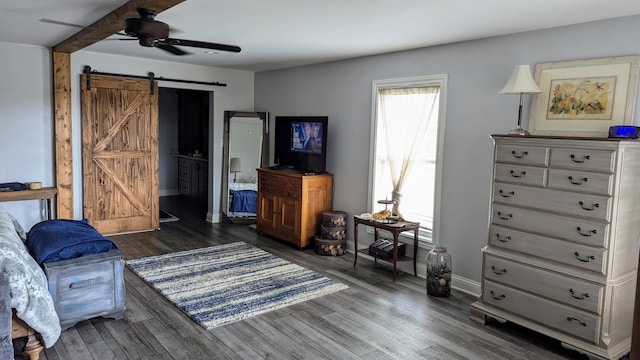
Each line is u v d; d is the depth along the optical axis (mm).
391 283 4551
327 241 5434
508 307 3496
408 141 4914
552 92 3631
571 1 2906
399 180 5027
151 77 6191
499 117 4035
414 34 4020
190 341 3248
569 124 3531
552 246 3229
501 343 3324
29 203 5512
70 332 3338
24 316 2662
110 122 5965
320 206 5762
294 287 4348
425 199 4820
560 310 3180
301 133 6004
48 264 3205
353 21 3604
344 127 5680
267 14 3453
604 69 3334
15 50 5246
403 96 4930
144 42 3104
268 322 3580
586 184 3027
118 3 3254
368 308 3908
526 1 2936
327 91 5906
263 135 7016
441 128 4531
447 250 4551
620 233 2975
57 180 5582
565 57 3574
